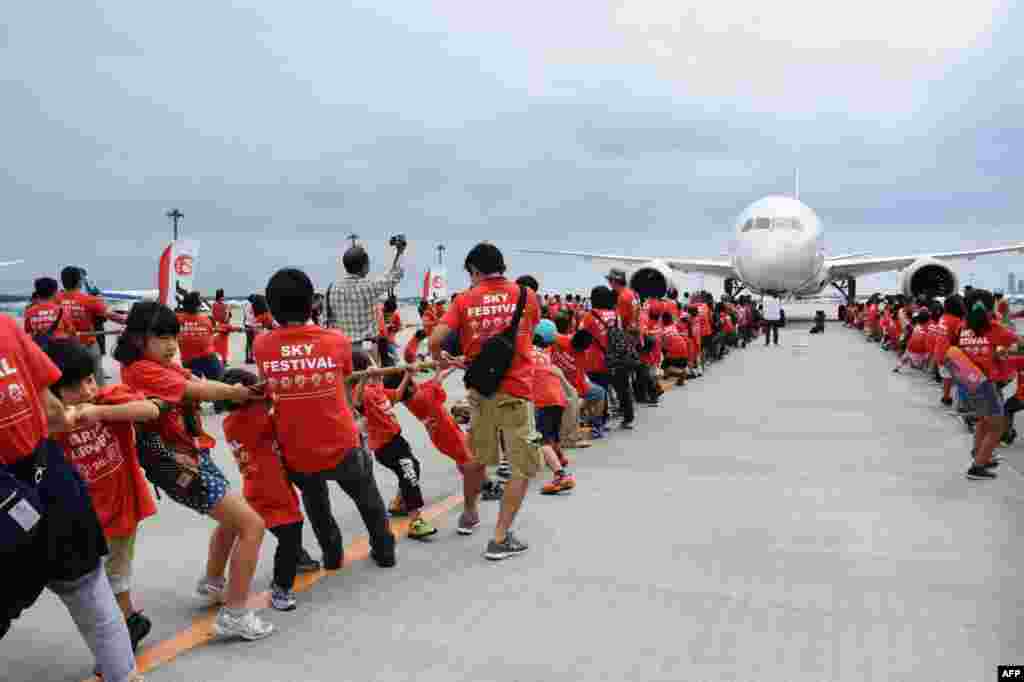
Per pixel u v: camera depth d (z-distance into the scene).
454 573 4.59
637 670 3.29
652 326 12.01
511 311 4.70
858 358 20.00
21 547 2.52
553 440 6.61
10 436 2.53
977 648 3.46
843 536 5.18
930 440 8.64
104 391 3.21
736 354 22.12
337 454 4.14
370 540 4.68
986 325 6.54
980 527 5.33
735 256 30.70
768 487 6.59
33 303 9.98
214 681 3.25
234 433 3.96
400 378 5.80
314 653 3.52
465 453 5.48
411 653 3.50
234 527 3.69
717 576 4.45
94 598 2.91
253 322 14.80
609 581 4.40
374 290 6.67
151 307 3.52
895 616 3.84
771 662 3.35
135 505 3.55
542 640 3.61
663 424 10.12
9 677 3.40
